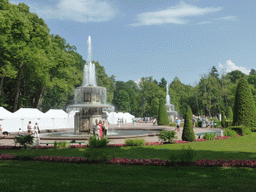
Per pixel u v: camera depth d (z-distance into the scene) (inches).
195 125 1480.1
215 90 2652.6
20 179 290.0
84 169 341.7
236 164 345.7
